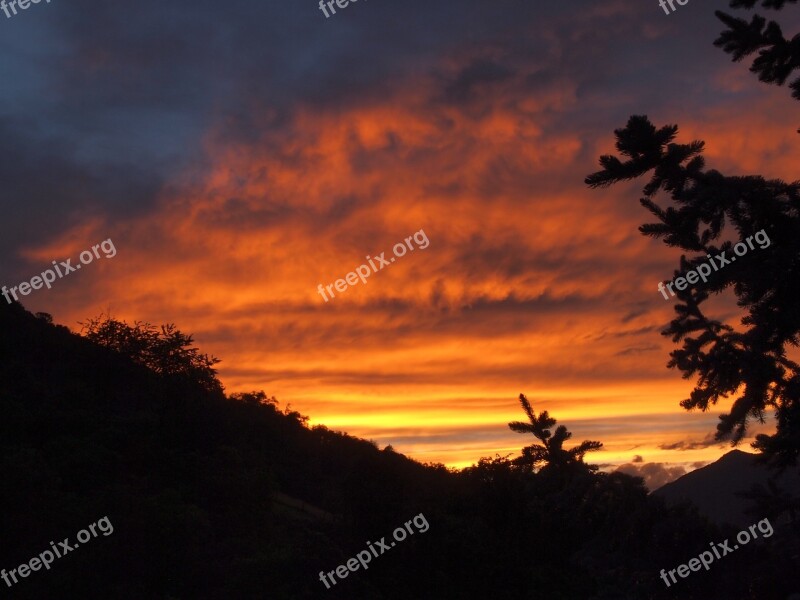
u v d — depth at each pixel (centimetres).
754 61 504
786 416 505
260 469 2989
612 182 461
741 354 494
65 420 3073
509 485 1892
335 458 4403
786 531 568
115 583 1817
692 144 441
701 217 459
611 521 680
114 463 2716
